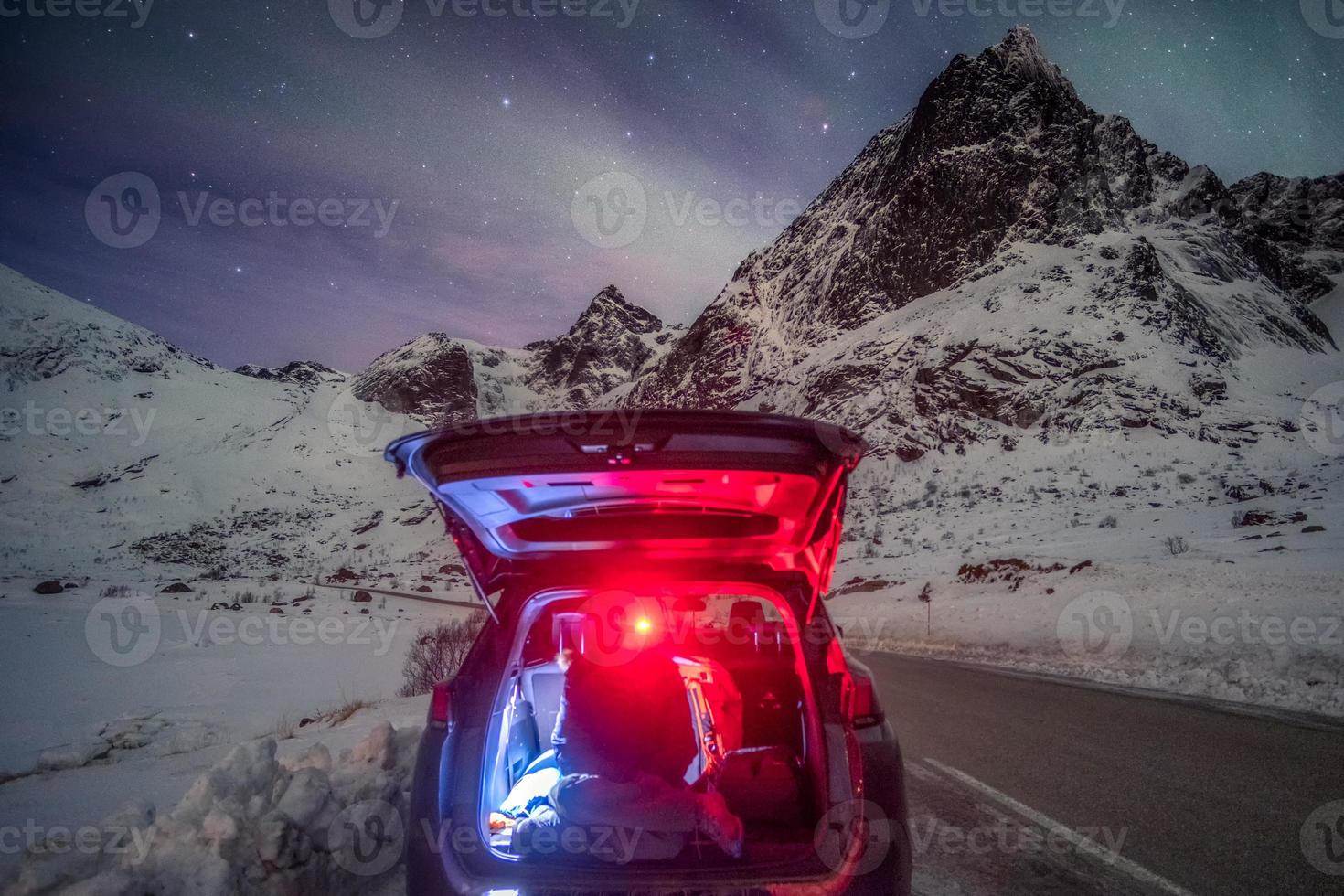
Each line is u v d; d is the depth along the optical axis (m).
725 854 2.72
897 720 9.38
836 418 117.44
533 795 3.17
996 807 5.70
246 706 17.09
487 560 3.14
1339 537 29.06
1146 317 110.38
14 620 40.28
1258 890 4.07
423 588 85.56
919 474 89.12
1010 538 52.97
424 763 2.82
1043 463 80.25
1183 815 5.38
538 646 3.87
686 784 3.05
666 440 2.52
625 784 2.77
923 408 105.31
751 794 3.02
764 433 2.52
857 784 2.74
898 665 16.02
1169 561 26.45
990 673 14.21
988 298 128.88
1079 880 4.28
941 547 54.44
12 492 197.50
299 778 3.97
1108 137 191.00
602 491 2.77
